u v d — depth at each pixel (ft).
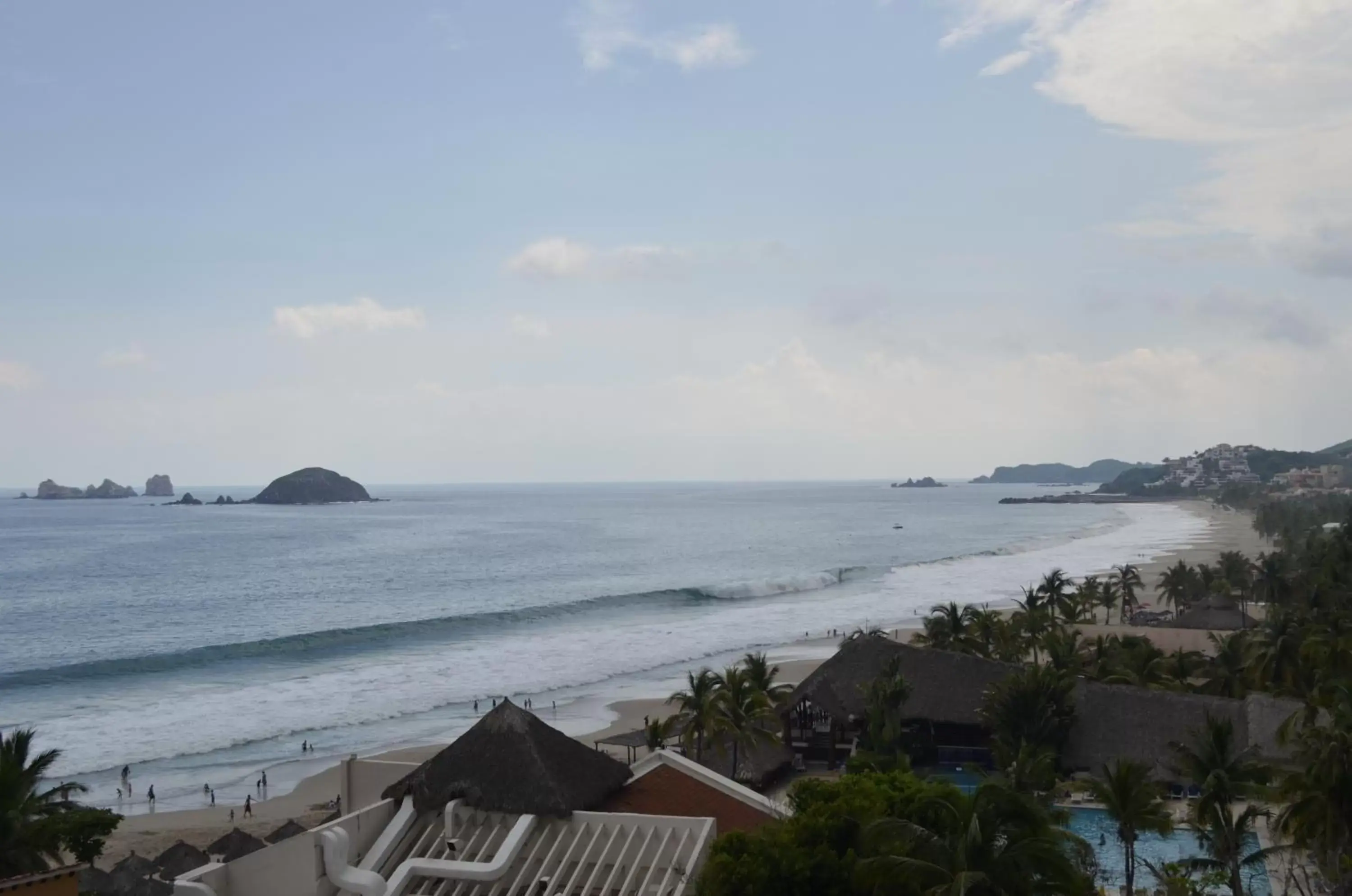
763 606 515.09
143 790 224.94
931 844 89.45
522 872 99.09
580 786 109.29
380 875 99.25
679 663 366.43
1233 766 125.80
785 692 206.80
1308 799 117.50
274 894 99.30
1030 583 518.37
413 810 107.86
